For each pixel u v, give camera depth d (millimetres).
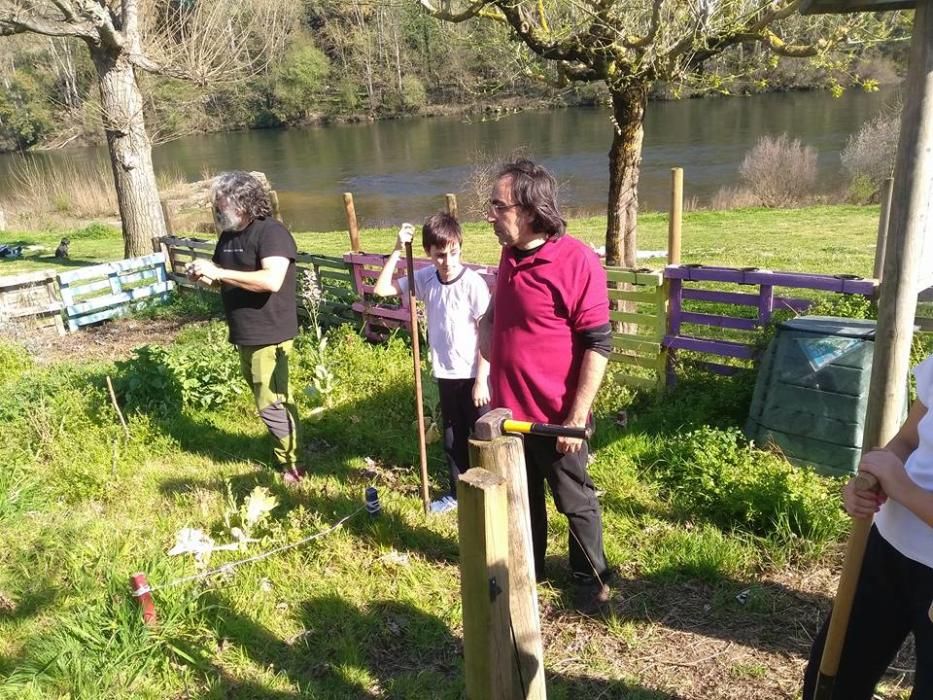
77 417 5672
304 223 24453
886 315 2209
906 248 2119
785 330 4562
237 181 4230
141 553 3938
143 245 12773
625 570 3648
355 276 7449
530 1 5102
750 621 3268
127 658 3133
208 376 6148
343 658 3184
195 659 3182
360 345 6895
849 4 2113
